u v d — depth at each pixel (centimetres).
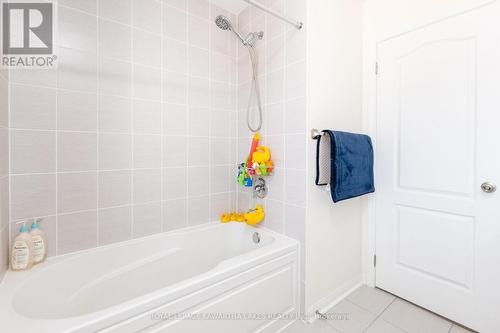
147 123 159
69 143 133
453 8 136
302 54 145
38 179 125
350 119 170
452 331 135
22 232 117
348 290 175
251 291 124
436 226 147
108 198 146
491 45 124
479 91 128
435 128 145
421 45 150
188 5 177
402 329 137
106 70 143
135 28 153
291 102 153
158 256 160
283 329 141
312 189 147
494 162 125
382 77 170
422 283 155
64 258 130
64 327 78
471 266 134
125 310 86
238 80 205
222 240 188
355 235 180
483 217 129
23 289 105
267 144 173
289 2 153
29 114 122
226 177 202
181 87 174
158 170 165
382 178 173
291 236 155
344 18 164
